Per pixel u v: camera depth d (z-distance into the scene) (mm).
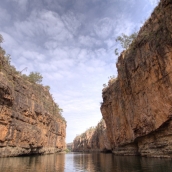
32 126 52969
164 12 23297
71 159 39000
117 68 43250
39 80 67938
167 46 22812
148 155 29281
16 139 42344
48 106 71938
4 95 36656
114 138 51500
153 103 26656
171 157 23359
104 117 59562
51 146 74375
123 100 42312
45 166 24000
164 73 23781
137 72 31594
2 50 40844
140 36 30375
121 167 20031
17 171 18688
